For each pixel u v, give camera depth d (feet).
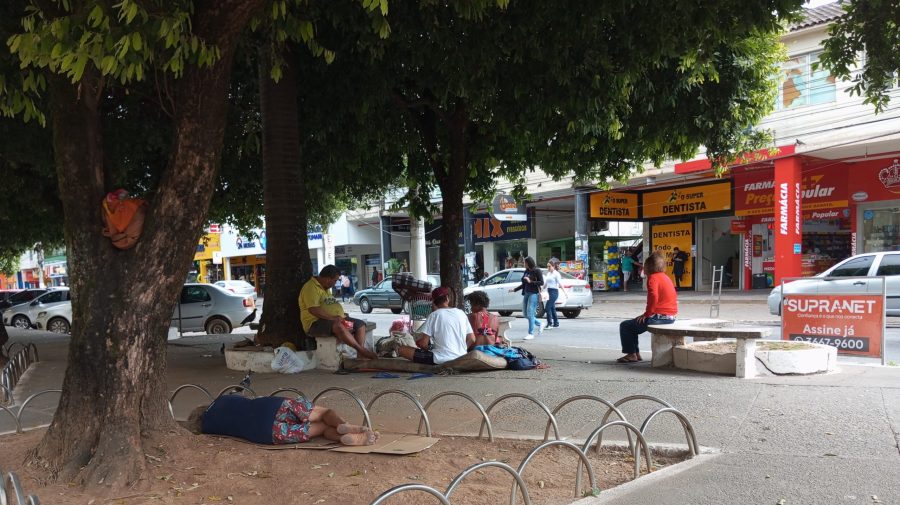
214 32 15.35
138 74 14.94
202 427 18.04
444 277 35.60
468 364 27.22
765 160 65.51
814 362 24.59
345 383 26.37
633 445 16.65
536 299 45.62
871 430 16.94
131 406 15.47
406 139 39.11
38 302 74.74
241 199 48.06
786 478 13.96
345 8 25.43
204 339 48.24
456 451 16.79
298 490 13.75
